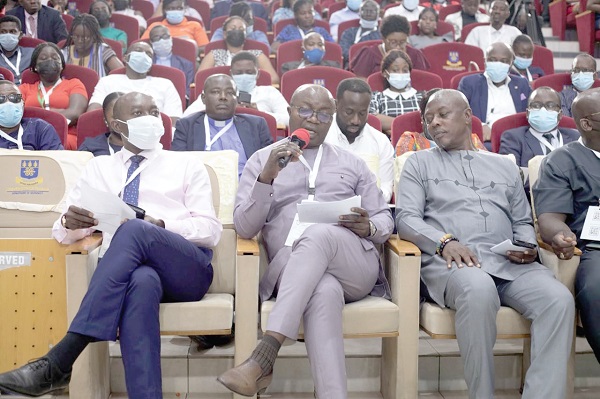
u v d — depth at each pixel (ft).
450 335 8.23
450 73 20.44
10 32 18.08
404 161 9.77
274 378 9.07
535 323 7.99
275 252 8.70
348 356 9.21
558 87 17.87
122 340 7.51
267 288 8.46
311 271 7.73
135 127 8.61
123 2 25.48
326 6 27.96
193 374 9.05
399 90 16.47
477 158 9.29
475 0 25.36
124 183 8.80
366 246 8.37
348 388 9.21
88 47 18.90
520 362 9.40
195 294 8.27
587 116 9.05
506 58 16.80
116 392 9.00
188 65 19.95
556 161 9.17
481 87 17.12
